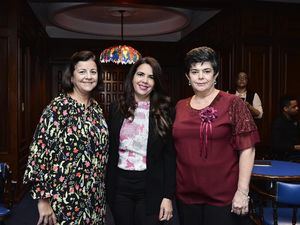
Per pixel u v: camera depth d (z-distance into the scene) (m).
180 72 7.64
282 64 4.88
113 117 1.99
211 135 1.72
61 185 1.72
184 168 1.81
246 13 4.77
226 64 5.14
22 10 4.68
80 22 6.84
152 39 7.51
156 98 1.95
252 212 2.51
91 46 7.32
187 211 1.83
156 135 1.90
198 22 6.32
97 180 1.81
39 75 6.28
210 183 1.75
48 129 1.73
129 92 1.98
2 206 2.88
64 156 1.72
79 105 1.80
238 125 1.71
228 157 1.75
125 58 5.36
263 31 4.82
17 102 4.44
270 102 4.85
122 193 1.95
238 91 4.44
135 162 1.93
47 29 7.14
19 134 4.57
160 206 1.92
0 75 4.40
